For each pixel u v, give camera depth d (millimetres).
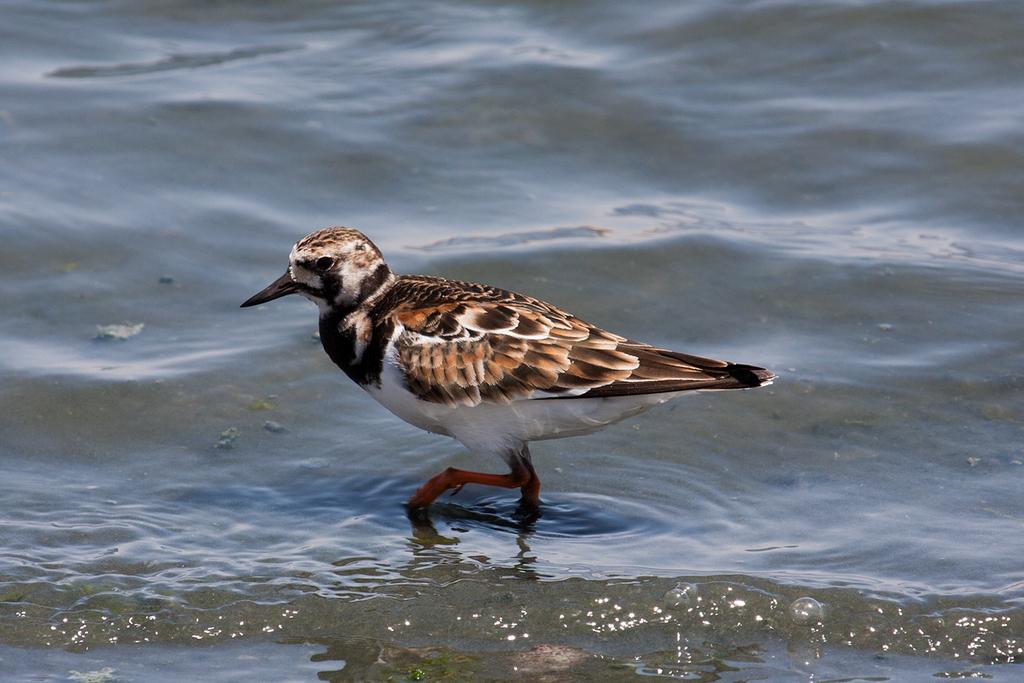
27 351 13734
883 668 9516
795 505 11461
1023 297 14547
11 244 15328
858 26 19719
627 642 9852
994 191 16531
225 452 12344
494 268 15234
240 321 14492
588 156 17578
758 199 16719
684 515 11422
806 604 10102
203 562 10719
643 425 12781
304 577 10570
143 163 16984
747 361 13617
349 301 11594
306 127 17844
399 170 17172
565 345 10953
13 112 17828
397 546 11047
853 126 17812
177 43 20047
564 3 20938
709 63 19219
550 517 11461
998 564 10523
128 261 15281
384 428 12828
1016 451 12047
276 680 9398
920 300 14570
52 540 10930
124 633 9906
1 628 9906
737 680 9406
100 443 12430
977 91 18391
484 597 10336
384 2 21203
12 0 20625
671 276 15164
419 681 9406
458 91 18656
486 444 11414
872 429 12500
